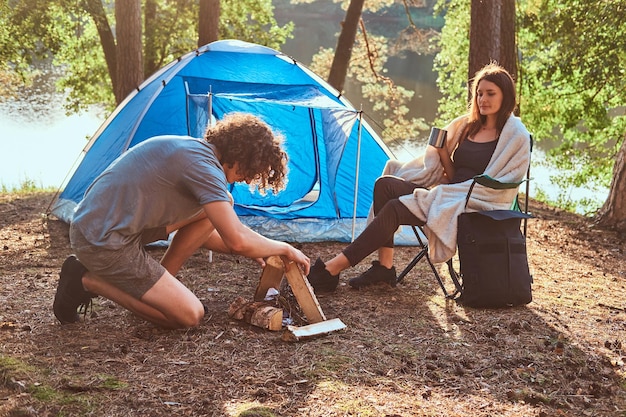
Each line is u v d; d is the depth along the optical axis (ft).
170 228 11.75
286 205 21.68
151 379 9.68
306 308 12.19
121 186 10.69
